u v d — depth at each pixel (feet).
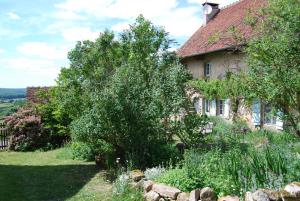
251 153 26.71
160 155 34.32
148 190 26.02
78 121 36.58
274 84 28.32
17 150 57.06
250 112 56.13
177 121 36.50
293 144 34.09
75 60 53.52
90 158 44.11
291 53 27.96
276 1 29.99
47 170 39.47
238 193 22.39
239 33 36.73
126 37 55.47
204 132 41.50
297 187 20.04
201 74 76.64
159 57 52.75
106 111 34.22
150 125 35.17
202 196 22.04
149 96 36.58
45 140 58.23
